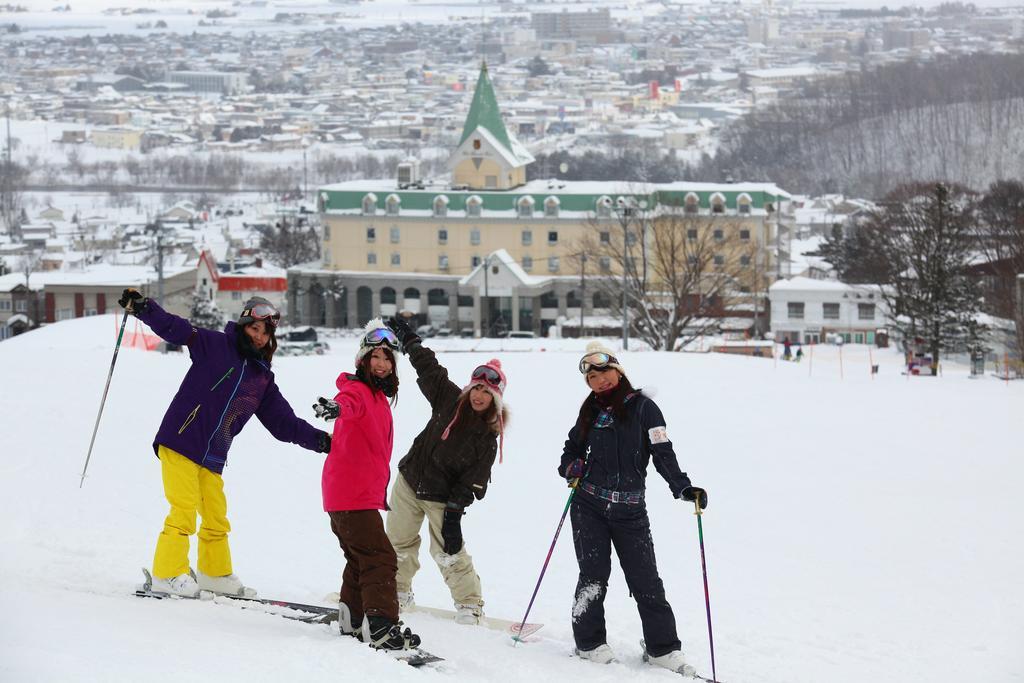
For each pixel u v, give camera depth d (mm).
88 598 10977
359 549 10617
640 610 11266
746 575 16156
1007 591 15414
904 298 75062
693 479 23312
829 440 27891
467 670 10125
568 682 10039
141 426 23703
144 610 10648
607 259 114625
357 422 10750
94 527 15625
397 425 26484
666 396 34125
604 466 11172
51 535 14891
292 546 15898
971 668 11828
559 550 17062
